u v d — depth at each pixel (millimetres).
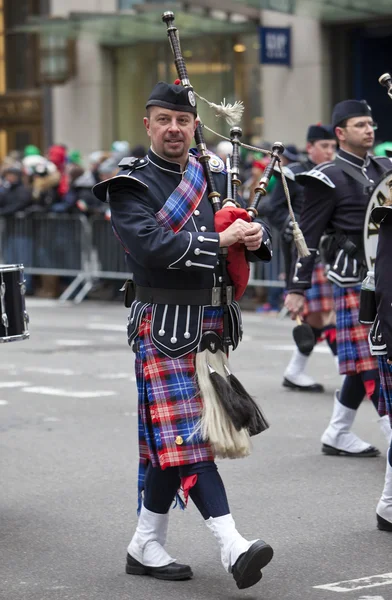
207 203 5887
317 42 22875
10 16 30672
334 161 8578
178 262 5609
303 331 8773
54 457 8734
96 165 20734
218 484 5609
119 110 27969
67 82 28438
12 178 21266
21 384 11922
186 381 5727
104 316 18141
